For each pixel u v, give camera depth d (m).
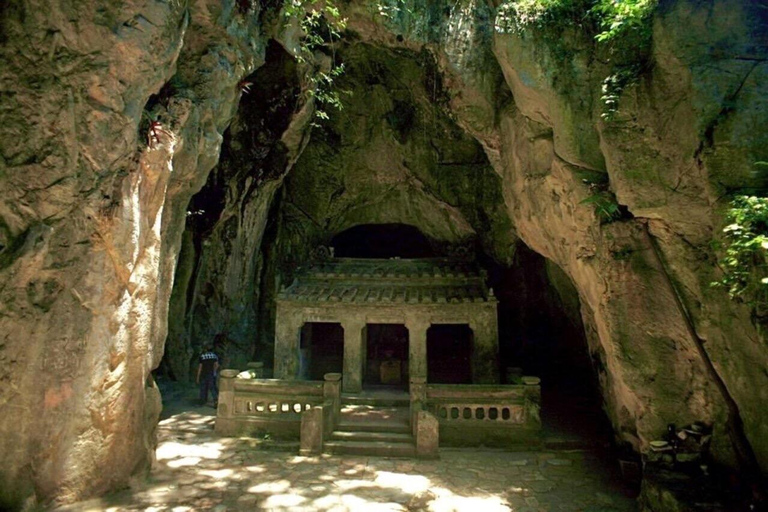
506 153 10.97
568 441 9.66
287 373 13.02
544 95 8.49
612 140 6.98
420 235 19.19
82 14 5.86
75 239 6.13
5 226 5.83
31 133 5.85
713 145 5.77
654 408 6.85
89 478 6.53
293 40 10.62
